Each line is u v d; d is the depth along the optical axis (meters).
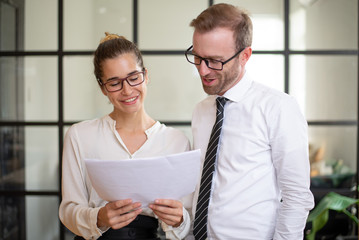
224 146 1.59
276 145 1.51
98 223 1.47
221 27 1.46
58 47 3.16
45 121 3.21
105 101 3.16
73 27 3.15
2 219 3.27
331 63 3.11
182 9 3.10
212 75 1.50
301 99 3.12
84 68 3.16
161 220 1.57
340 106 3.13
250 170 1.53
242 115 1.57
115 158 1.60
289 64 3.11
